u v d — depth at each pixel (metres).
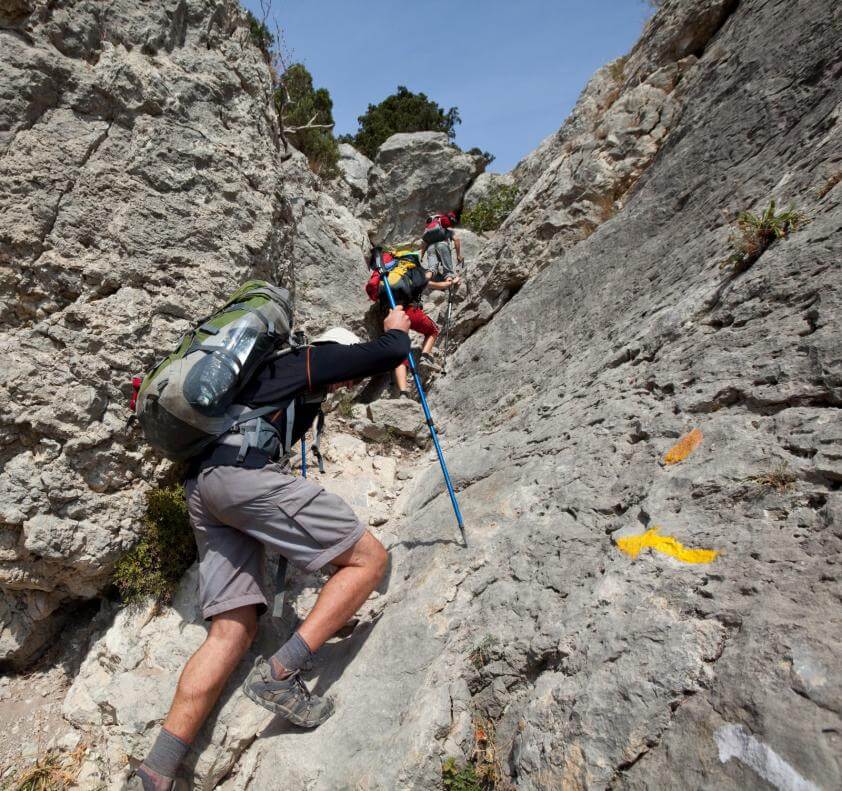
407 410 5.13
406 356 2.79
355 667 2.65
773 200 3.07
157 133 3.62
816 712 1.43
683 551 2.09
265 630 3.02
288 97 9.74
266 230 4.20
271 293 2.83
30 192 3.07
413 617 2.68
